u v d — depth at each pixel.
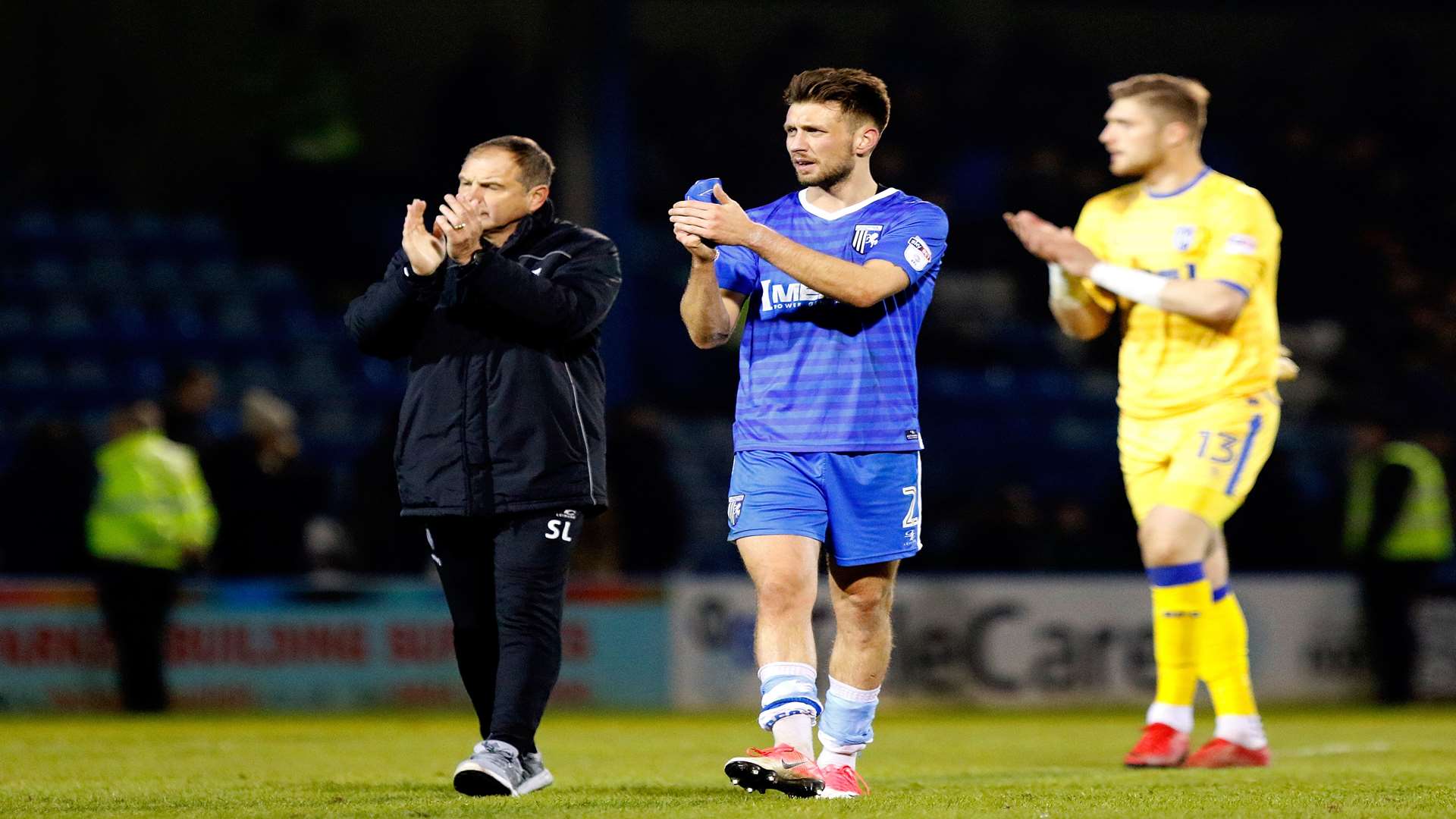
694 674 43.12
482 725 17.55
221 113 69.44
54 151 68.31
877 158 70.12
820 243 15.77
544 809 14.55
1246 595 46.84
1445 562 53.31
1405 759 23.84
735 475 15.70
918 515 15.67
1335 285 70.00
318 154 67.25
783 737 14.69
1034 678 44.59
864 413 15.32
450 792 17.14
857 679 15.93
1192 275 22.11
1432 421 63.97
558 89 62.22
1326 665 47.31
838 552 15.59
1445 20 82.00
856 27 77.25
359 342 16.94
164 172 69.25
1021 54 73.88
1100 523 50.97
